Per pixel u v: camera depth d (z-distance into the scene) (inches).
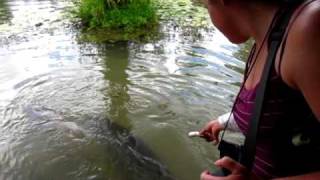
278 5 49.5
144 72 213.5
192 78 203.9
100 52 242.1
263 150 57.0
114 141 157.4
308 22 43.8
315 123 50.8
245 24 54.1
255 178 54.5
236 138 136.6
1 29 277.6
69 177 136.8
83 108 182.1
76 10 321.4
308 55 43.3
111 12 293.7
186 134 159.6
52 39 263.1
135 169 139.9
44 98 189.8
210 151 148.4
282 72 46.5
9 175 137.5
